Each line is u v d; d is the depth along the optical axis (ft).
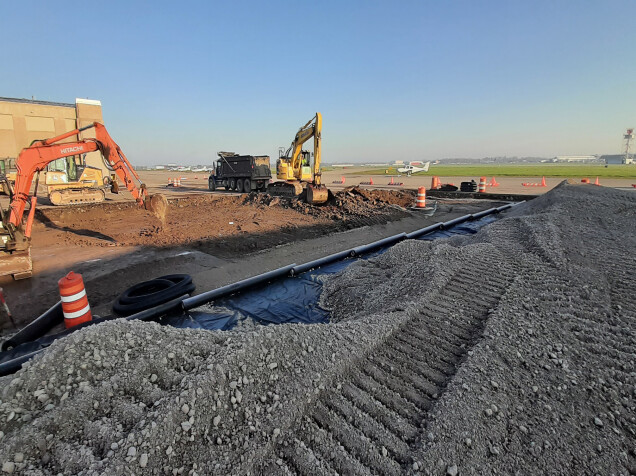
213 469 6.53
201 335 9.91
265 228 33.17
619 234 23.70
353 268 20.89
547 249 19.79
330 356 9.82
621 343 10.89
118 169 26.66
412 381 9.64
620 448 7.32
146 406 7.62
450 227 36.91
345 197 50.34
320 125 51.08
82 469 6.19
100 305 16.81
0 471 5.99
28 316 15.57
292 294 18.71
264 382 8.55
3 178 20.33
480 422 7.85
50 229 33.01
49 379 7.70
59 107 100.27
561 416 8.09
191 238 28.84
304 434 7.72
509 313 12.85
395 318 12.57
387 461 7.10
